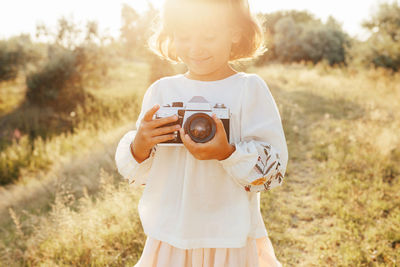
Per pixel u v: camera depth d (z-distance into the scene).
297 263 2.67
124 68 24.12
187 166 1.18
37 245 3.11
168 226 1.23
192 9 1.03
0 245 3.32
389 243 2.79
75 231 2.96
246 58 1.37
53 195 4.86
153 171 1.26
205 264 1.22
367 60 14.55
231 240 1.18
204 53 1.09
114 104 13.05
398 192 3.78
